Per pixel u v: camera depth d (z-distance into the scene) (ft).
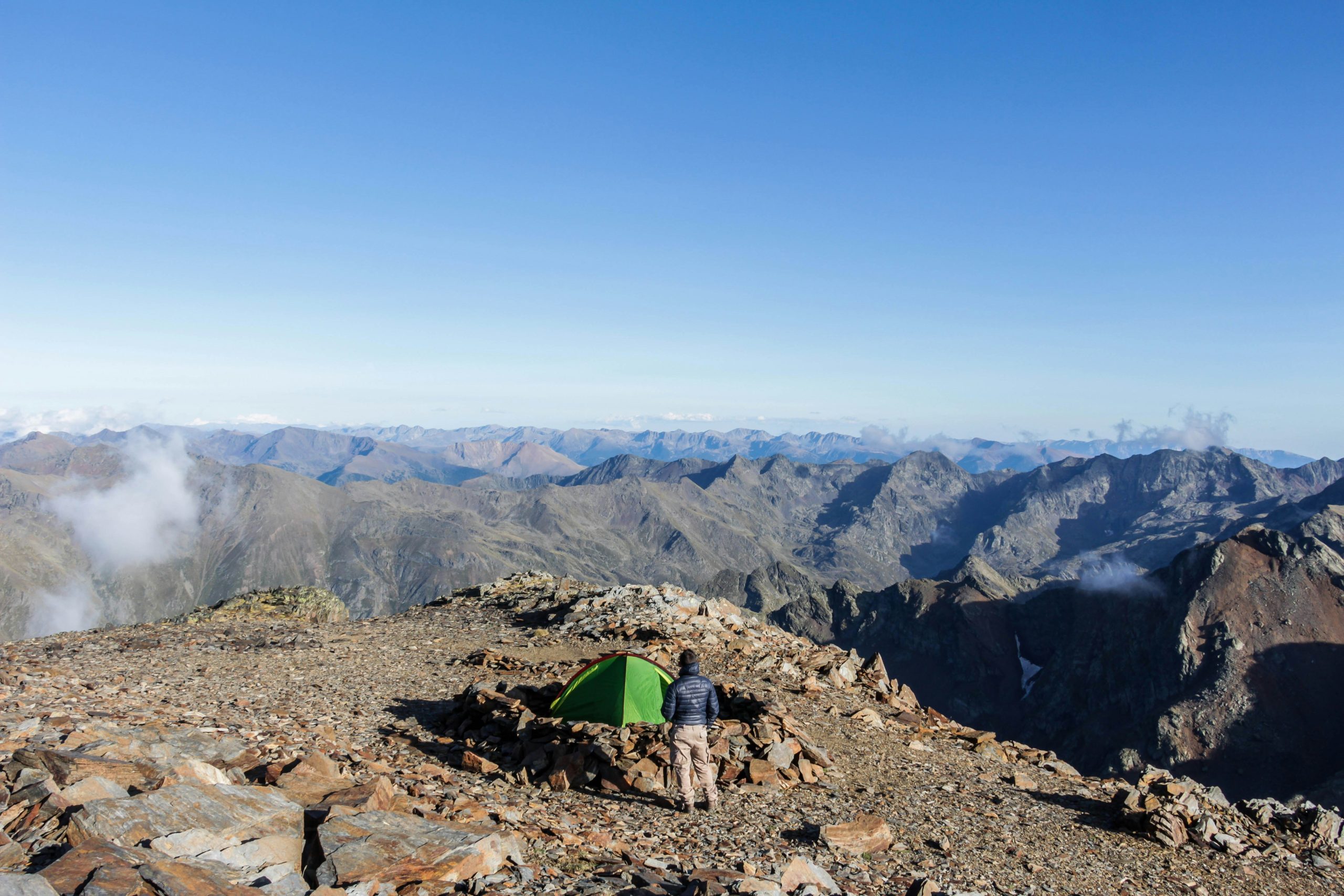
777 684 75.00
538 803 41.70
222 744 38.88
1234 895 42.06
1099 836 48.49
